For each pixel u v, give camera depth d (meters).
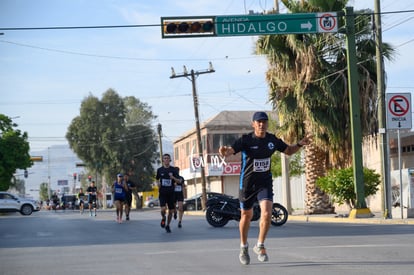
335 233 19.31
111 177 92.25
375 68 33.84
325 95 33.44
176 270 11.38
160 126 79.19
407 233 18.59
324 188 31.78
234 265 11.81
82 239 19.88
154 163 96.19
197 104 59.16
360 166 28.78
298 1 34.56
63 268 12.22
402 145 36.94
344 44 33.56
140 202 94.69
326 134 34.38
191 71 59.06
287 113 35.00
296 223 27.88
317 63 33.38
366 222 27.12
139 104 101.06
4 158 76.75
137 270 11.57
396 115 26.55
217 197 26.27
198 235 20.36
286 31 27.88
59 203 114.81
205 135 73.69
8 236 22.19
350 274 10.27
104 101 93.50
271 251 13.98
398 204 28.94
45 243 18.58
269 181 11.56
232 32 27.59
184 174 86.50
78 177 157.50
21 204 61.84
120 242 18.17
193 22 27.47
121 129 93.06
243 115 76.12
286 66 34.53
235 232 21.78
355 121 28.77
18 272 11.77
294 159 50.72
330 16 28.12
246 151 11.41
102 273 11.33
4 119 78.19
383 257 12.41
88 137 93.00
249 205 11.60
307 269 10.94
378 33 28.12
